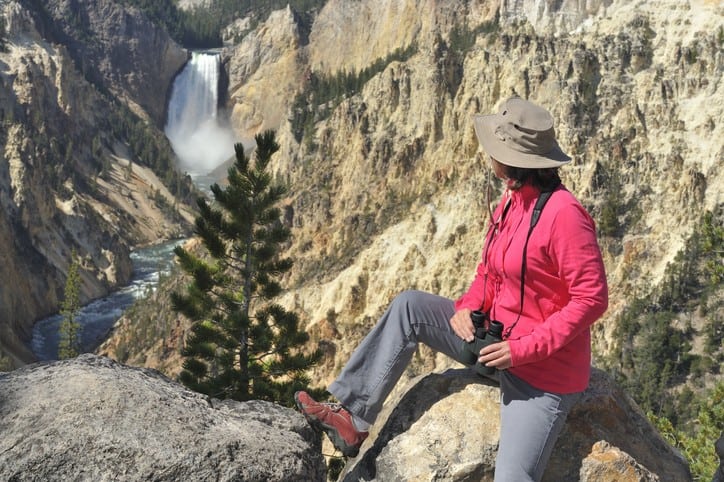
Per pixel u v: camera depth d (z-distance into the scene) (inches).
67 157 5113.2
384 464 228.8
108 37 7234.3
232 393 863.1
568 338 189.5
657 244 2240.4
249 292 904.9
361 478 233.8
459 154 2876.5
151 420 187.9
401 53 4370.1
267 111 7140.8
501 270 203.8
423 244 2527.1
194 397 215.0
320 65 6889.8
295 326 906.7
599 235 2325.3
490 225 214.8
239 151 870.4
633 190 2395.4
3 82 5265.8
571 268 188.1
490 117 208.2
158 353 2783.0
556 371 202.8
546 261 194.2
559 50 2834.6
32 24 6067.9
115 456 176.7
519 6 3553.2
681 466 245.1
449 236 2482.8
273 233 901.8
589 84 2696.9
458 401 235.8
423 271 2472.9
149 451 179.3
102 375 202.1
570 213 189.3
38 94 5462.6
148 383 209.9
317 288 2642.7
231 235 883.4
